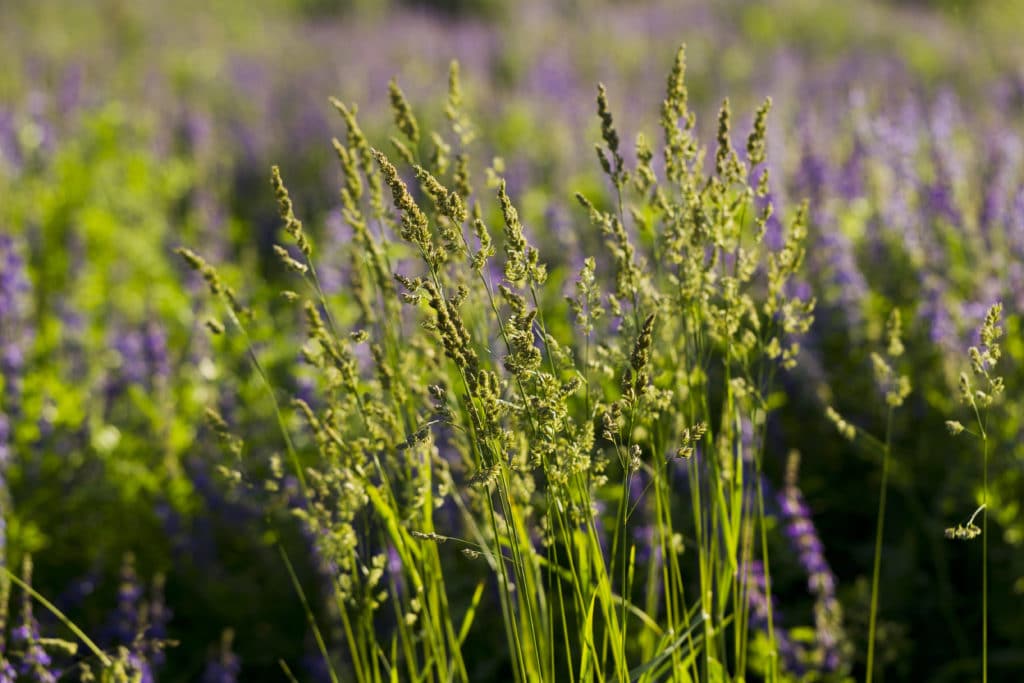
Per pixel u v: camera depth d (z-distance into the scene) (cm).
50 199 406
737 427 175
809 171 286
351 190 177
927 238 279
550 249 288
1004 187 282
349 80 600
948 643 225
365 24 919
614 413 163
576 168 413
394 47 763
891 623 222
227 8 1020
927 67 669
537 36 805
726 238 173
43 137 435
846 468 254
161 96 569
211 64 745
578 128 461
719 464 178
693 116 172
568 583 207
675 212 172
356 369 172
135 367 259
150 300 261
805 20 890
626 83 627
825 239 263
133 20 922
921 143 345
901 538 236
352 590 179
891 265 289
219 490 229
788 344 242
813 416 255
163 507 226
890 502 244
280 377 263
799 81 587
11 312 263
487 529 182
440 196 161
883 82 539
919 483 244
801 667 205
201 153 452
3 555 214
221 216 386
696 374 175
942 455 242
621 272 171
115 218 403
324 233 361
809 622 221
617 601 180
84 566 227
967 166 315
